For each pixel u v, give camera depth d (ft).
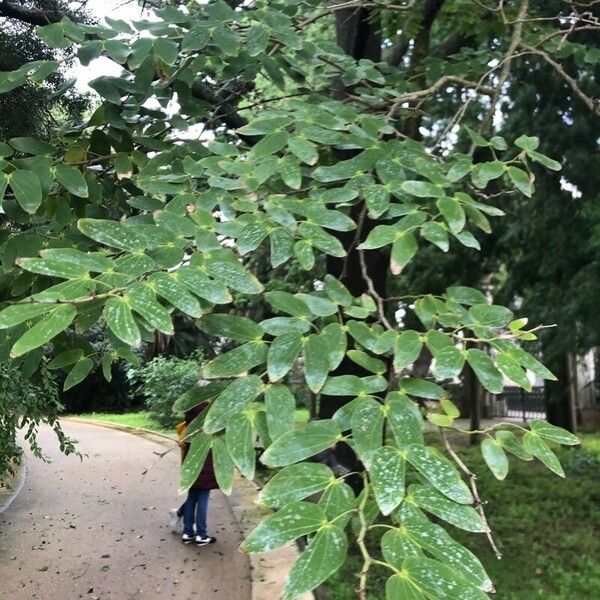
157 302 3.71
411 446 3.54
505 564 17.88
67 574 18.10
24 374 6.53
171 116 8.20
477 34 16.44
